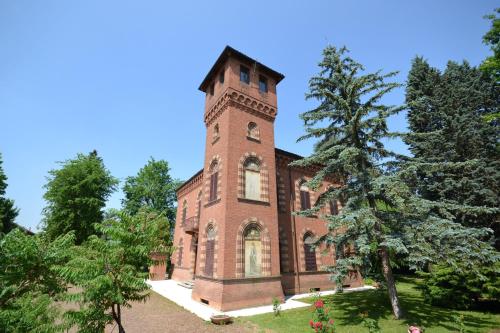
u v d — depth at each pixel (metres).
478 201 19.06
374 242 11.34
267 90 21.58
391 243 9.75
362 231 11.05
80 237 28.38
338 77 13.73
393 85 12.26
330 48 14.87
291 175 22.11
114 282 6.78
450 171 21.03
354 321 11.07
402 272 30.81
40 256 7.32
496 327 10.00
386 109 12.45
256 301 15.20
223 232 15.73
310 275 20.22
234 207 16.55
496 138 21.62
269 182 18.98
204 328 10.78
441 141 21.69
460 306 12.61
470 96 23.64
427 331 9.55
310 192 22.92
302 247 20.55
